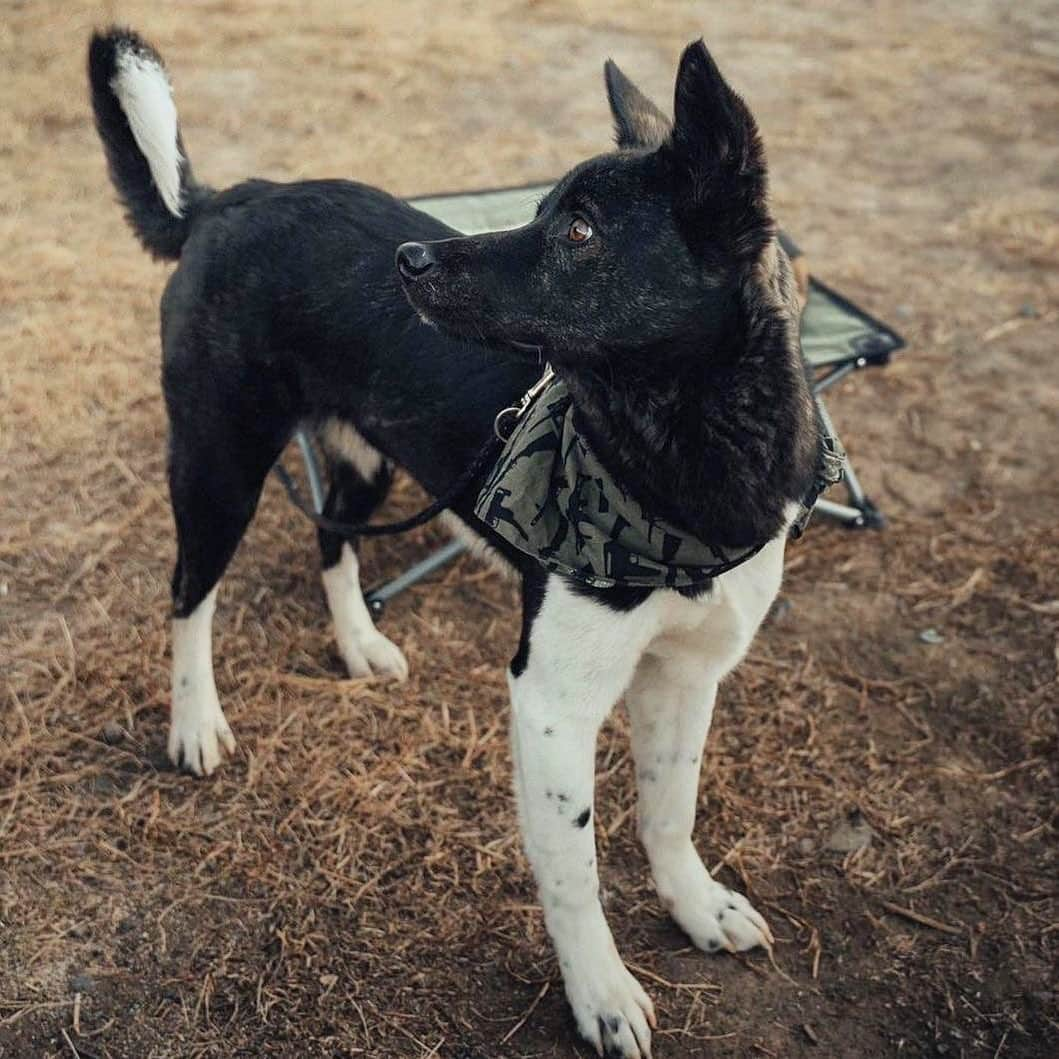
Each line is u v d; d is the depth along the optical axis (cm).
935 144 746
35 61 754
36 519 411
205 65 778
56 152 658
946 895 310
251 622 382
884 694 370
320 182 311
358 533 303
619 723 354
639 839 314
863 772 344
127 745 335
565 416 247
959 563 420
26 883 294
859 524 433
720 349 231
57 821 310
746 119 217
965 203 676
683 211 228
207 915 291
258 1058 262
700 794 334
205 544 322
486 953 288
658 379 235
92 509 417
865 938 300
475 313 244
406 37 846
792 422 235
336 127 710
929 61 868
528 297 241
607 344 236
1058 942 298
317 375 300
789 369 233
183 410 312
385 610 394
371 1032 269
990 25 948
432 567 397
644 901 305
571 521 239
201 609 328
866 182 695
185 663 329
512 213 446
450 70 796
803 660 380
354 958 284
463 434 282
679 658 267
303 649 374
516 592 404
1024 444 482
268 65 786
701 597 249
